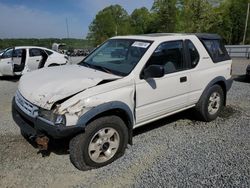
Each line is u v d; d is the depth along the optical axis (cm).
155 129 482
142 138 443
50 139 330
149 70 371
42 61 1110
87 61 459
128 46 426
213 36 528
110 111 349
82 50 3284
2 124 496
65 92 322
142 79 380
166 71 419
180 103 451
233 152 394
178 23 4188
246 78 994
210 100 512
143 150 398
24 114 345
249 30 5184
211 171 341
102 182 319
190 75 455
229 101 676
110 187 310
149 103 396
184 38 461
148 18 5931
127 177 329
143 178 326
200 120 523
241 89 832
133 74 372
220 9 4941
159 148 406
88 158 336
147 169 346
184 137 449
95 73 383
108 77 360
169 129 483
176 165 356
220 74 518
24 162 359
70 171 341
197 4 3503
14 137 435
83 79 351
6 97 731
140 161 366
